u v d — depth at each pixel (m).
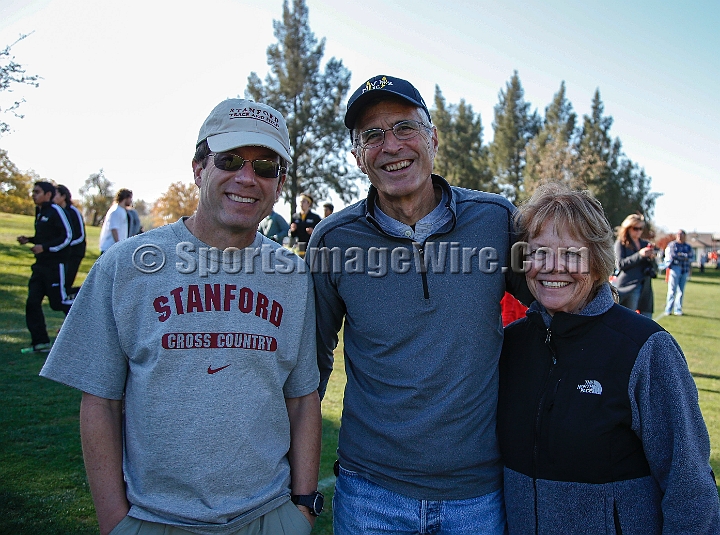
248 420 1.57
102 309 1.57
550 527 1.64
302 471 1.81
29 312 5.81
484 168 55.91
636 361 1.56
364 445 1.90
